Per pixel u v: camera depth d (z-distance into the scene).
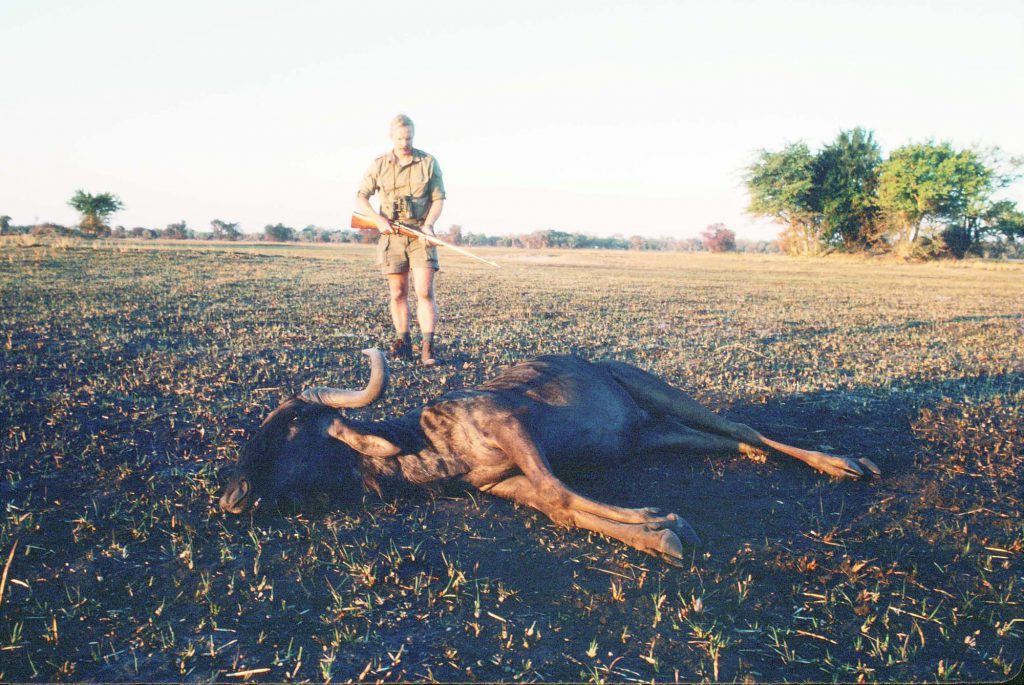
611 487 4.82
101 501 4.42
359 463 4.36
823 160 52.88
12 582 3.50
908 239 48.00
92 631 3.12
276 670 2.87
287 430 4.21
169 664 2.90
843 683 2.82
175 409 6.19
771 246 89.56
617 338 10.34
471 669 2.87
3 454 5.06
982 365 8.92
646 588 3.52
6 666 2.88
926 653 3.02
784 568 3.72
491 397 4.53
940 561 3.83
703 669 2.90
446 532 4.11
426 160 7.87
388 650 3.00
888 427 6.14
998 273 33.28
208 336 9.67
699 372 8.12
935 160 46.19
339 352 8.82
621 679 2.83
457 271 26.39
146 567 3.66
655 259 43.91
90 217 49.38
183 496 4.52
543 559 3.80
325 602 3.37
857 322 13.04
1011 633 3.16
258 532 4.06
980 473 5.09
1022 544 3.96
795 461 5.32
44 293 13.05
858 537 4.10
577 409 4.84
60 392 6.49
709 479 4.98
